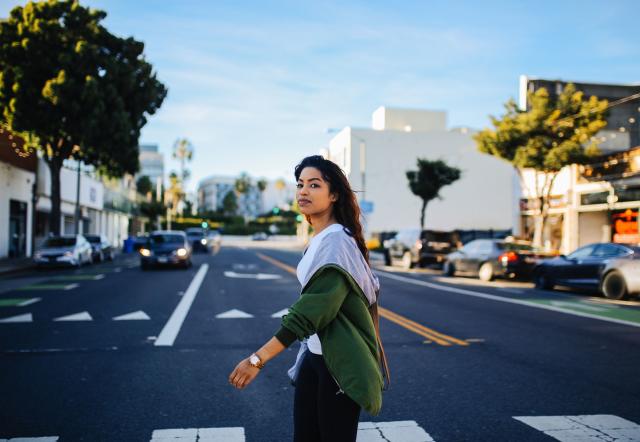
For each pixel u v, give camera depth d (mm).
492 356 7176
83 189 42906
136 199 73750
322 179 2465
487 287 17094
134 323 9750
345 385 2143
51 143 28250
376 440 4195
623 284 13570
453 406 5066
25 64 26234
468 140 53969
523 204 29766
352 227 2488
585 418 4734
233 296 13914
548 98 22656
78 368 6449
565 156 21391
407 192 52469
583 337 8570
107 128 27281
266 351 2131
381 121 55219
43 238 36188
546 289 16406
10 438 4207
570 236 25766
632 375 6219
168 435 4285
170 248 23422
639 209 21719
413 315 10766
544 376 6164
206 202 157375
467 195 53938
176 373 6238
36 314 10773
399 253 26766
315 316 2129
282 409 4973
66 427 4461
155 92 30250
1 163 27938
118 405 5059
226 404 5113
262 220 112438
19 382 5836
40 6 26562
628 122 27375
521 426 4531
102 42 28406
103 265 27578
